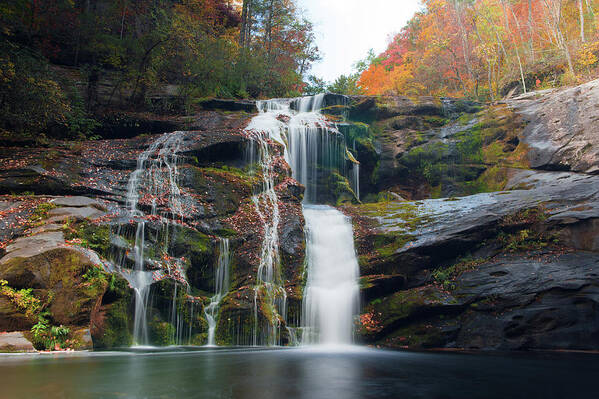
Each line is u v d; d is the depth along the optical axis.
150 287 9.30
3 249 8.15
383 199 21.27
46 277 7.61
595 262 10.74
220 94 24.45
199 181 12.96
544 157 18.53
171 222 10.78
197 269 10.62
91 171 12.42
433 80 41.50
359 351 8.93
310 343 10.33
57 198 10.55
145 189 12.07
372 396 4.28
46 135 16.42
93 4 22.52
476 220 12.59
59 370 5.31
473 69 38.03
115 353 7.32
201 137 15.17
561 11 30.17
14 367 5.44
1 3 17.05
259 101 22.75
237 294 10.41
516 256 11.73
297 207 13.71
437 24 40.78
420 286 11.70
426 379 5.47
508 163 20.00
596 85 18.66
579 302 9.99
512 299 10.41
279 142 17.20
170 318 9.54
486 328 10.16
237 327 9.85
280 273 11.43
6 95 13.77
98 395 4.00
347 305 11.16
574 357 8.27
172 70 22.75
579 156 17.08
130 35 22.03
